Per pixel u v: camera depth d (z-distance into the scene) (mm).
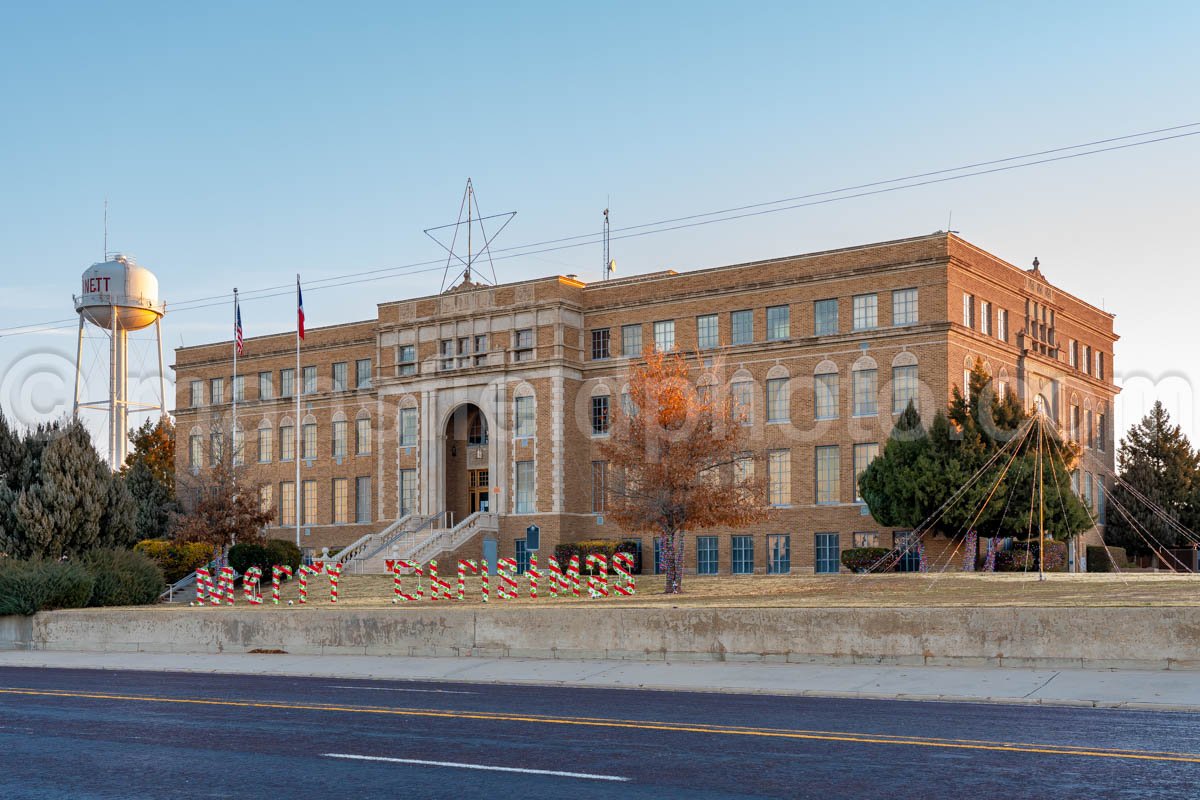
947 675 21891
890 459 50500
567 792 11742
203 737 15953
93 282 78812
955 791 11500
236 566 55500
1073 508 49500
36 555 39875
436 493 66438
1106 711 17812
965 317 55750
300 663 28719
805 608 24578
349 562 60375
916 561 52719
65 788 12430
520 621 27828
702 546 59812
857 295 56438
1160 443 68750
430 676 25312
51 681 25391
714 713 17906
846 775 12422
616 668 24922
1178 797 11117
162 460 84625
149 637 33312
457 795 11688
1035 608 22469
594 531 62812
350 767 13352
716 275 60438
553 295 63312
